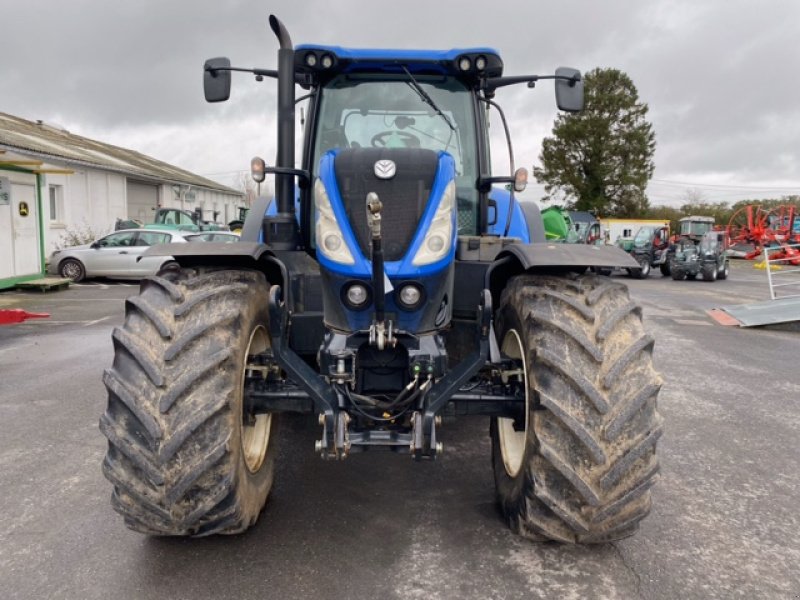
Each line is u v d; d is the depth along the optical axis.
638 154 51.59
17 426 5.04
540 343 2.79
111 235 17.62
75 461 4.30
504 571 2.96
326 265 3.08
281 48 3.63
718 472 4.24
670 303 15.28
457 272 3.63
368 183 3.06
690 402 5.96
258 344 3.26
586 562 3.05
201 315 2.80
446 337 3.67
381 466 4.21
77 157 22.95
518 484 3.04
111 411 2.66
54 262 17.39
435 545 3.19
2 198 14.12
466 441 4.70
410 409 3.02
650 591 2.83
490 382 3.30
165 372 2.66
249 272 3.14
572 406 2.68
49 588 2.80
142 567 2.96
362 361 3.11
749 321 10.97
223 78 4.11
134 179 29.64
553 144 52.34
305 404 3.10
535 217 5.12
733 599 2.79
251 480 3.10
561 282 3.05
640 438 2.68
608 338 2.81
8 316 10.35
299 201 4.04
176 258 3.17
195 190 38.97
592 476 2.66
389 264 3.00
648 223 42.62
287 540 3.22
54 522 3.41
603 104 51.22
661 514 3.59
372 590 2.80
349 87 4.27
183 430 2.57
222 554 3.08
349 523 3.41
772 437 4.97
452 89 4.29
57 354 7.81
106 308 12.02
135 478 2.65
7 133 21.73
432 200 3.08
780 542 3.29
